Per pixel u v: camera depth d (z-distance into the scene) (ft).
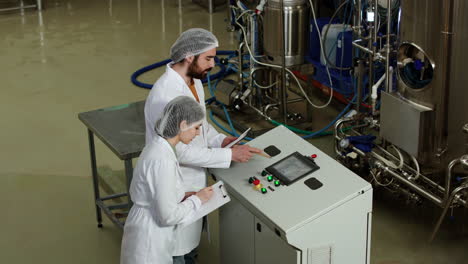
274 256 8.54
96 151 14.79
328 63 15.15
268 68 15.28
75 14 23.79
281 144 9.52
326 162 8.99
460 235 11.53
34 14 23.75
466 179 10.70
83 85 18.01
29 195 13.21
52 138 15.35
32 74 18.74
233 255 9.59
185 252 9.30
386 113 11.63
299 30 14.61
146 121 9.14
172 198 8.10
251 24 14.96
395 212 12.26
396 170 11.62
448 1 9.96
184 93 8.99
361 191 8.40
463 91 10.43
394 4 13.11
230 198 9.09
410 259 10.97
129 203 10.57
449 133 10.81
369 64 12.75
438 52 10.33
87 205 12.89
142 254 8.45
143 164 8.14
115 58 19.80
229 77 18.38
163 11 23.93
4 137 15.38
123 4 24.88
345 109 15.15
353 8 13.66
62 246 11.70
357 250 8.73
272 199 8.43
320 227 8.18
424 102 10.87
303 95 15.65
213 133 9.98
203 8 24.09
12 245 11.72
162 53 20.08
